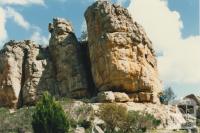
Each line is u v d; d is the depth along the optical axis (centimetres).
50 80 10912
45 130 7344
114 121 8312
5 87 10819
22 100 10844
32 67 10988
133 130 8369
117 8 10362
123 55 9894
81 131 8031
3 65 11025
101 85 10044
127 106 9375
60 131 7400
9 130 8450
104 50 9944
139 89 9912
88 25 10600
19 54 11244
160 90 10825
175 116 9681
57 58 11038
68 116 8244
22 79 11069
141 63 10075
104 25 10162
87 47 11281
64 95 10650
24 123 8450
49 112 7438
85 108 8638
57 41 11100
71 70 10781
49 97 7656
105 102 9375
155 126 8756
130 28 10206
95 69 10169
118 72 9769
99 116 8550
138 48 10144
